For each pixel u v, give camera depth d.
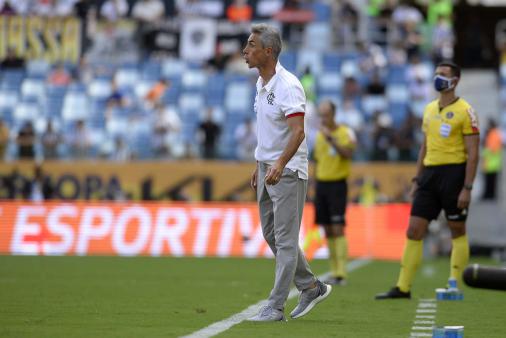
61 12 103.25
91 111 94.94
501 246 72.44
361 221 69.75
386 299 35.03
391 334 23.86
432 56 95.31
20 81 98.00
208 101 94.31
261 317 26.58
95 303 32.03
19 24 100.06
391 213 69.31
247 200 76.69
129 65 98.31
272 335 23.14
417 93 91.31
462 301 34.22
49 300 33.06
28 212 73.06
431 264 60.97
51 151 80.00
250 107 93.50
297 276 27.48
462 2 103.94
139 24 101.56
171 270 51.78
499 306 32.38
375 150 75.25
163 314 28.44
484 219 76.31
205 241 70.25
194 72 97.12
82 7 103.50
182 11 102.75
